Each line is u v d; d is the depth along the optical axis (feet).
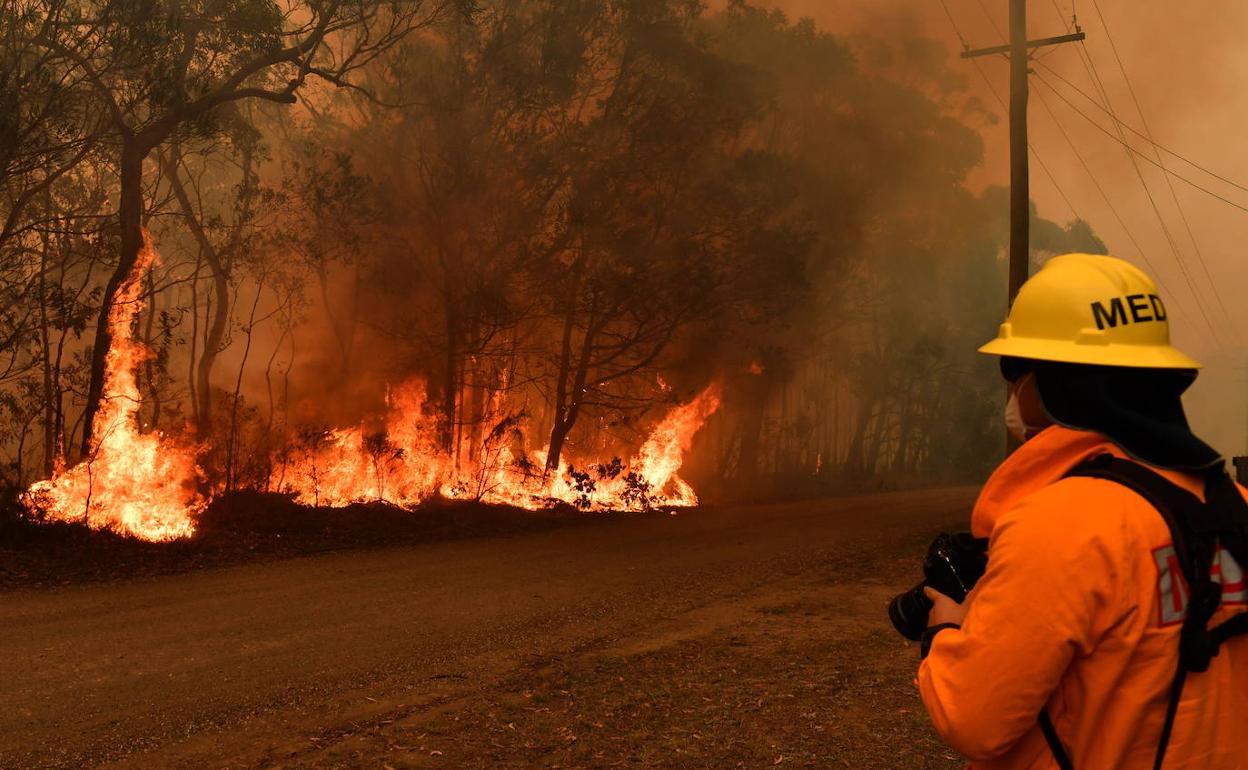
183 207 71.46
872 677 22.61
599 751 17.47
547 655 26.00
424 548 51.55
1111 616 4.93
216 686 22.58
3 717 19.92
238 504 55.88
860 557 47.65
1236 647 5.14
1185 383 5.60
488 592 36.86
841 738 17.92
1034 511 5.15
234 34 57.00
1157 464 5.26
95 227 58.44
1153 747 4.98
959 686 5.11
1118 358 5.42
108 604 33.17
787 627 29.55
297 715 20.21
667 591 37.40
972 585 5.68
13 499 46.19
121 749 17.97
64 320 51.65
